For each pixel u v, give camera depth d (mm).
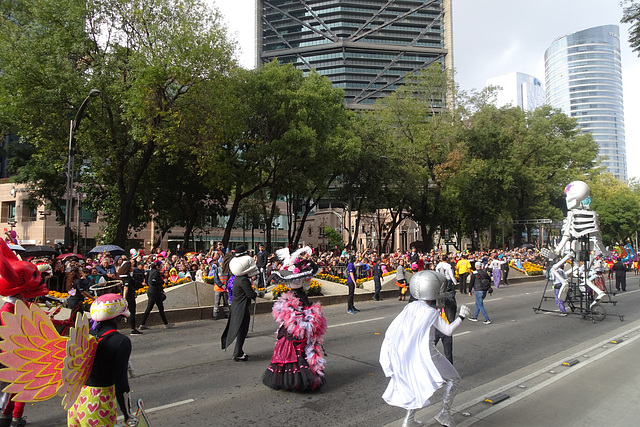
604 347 8852
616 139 178750
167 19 19609
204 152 21250
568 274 13727
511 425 4844
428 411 5352
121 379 3285
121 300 3518
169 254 22391
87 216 40312
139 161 24641
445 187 38781
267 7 121625
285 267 6336
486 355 8320
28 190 34500
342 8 117750
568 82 186375
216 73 19859
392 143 34875
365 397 5852
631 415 5141
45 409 5477
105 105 19172
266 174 33688
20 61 16984
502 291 21500
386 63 116688
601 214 58062
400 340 4625
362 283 19219
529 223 47000
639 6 12672
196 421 5004
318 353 6148
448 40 118000
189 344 9125
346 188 34094
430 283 4672
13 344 2816
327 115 28766
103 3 19047
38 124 18781
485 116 40188
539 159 43875
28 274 4156
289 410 5375
